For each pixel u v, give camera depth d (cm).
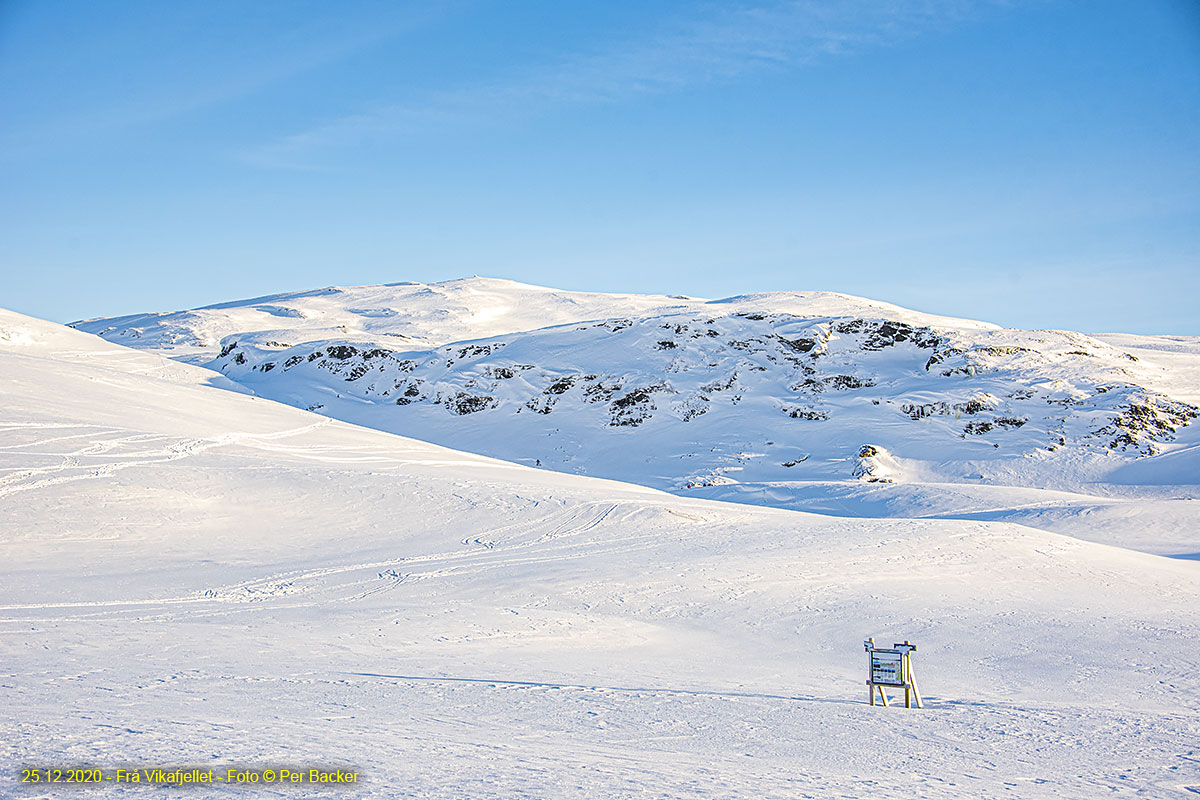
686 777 705
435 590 2345
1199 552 3809
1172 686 1603
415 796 573
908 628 2114
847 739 994
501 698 1117
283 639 1614
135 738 718
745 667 1661
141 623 1731
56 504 2847
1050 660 1827
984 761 912
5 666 1175
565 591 2383
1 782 564
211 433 4644
